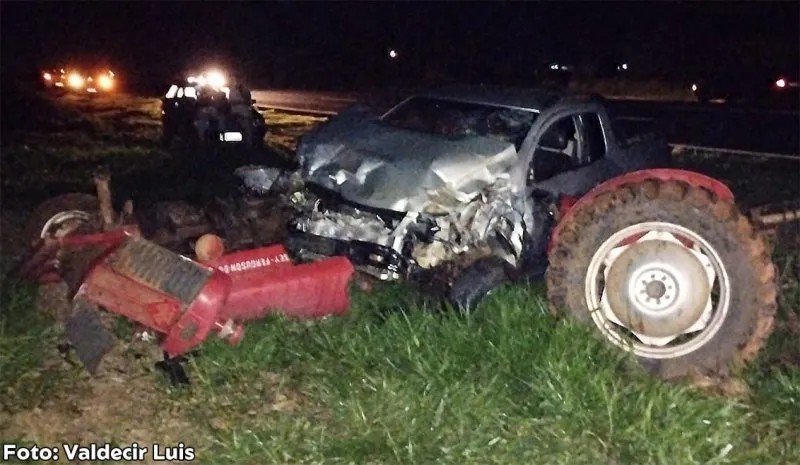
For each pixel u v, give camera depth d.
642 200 5.95
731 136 21.34
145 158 16.44
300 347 6.11
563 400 5.29
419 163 7.07
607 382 5.48
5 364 5.82
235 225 7.18
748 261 5.84
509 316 6.07
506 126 7.87
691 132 21.97
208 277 5.55
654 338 5.97
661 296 5.92
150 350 6.21
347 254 7.04
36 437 5.21
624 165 8.53
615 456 5.05
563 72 40.91
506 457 5.00
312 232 7.18
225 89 19.16
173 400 5.63
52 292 6.62
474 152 7.18
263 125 19.22
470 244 6.95
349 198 7.10
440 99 8.33
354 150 7.46
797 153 17.88
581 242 6.04
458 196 6.95
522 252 7.16
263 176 7.76
